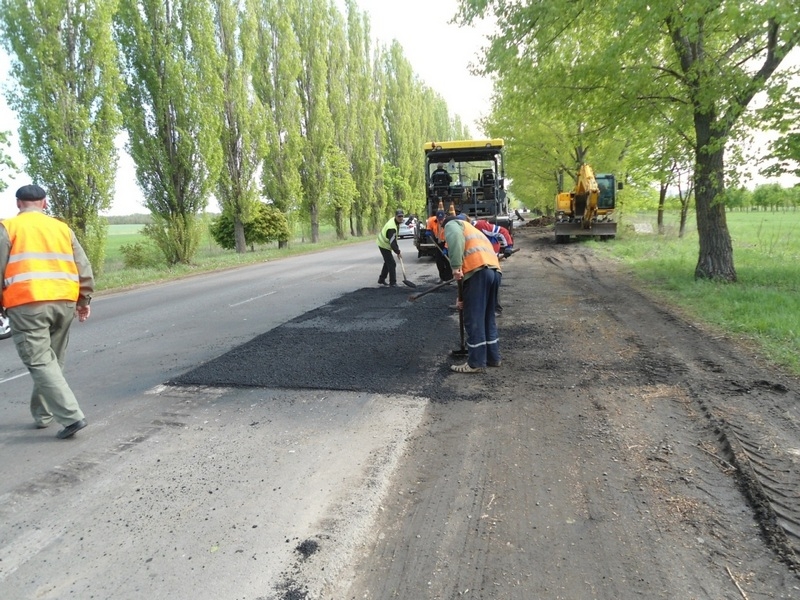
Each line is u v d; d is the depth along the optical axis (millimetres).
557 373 5219
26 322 4004
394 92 47875
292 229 30484
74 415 4152
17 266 3994
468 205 16094
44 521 3037
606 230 21734
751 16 7281
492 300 5422
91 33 15797
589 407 4355
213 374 5504
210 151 20594
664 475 3279
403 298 9984
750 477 3176
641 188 23797
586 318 7598
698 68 8953
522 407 4430
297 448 3852
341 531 2842
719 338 6223
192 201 20797
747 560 2520
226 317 9141
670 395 4527
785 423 3908
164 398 4984
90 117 16234
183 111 19875
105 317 9930
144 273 18312
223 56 21719
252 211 25641
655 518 2859
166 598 2398
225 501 3184
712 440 3713
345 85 38469
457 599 2332
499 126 27109
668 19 8922
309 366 5691
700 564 2500
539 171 30234
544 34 9969
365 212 42406
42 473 3611
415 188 51938
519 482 3271
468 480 3326
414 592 2387
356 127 40562
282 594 2402
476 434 3971
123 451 3912
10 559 2707
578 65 10422
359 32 40219
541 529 2801
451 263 5207
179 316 9562
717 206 9891
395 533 2828
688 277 10492
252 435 4102
